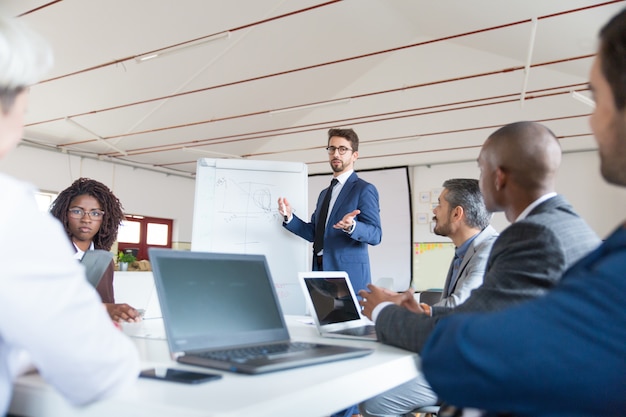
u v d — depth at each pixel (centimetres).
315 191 1123
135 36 674
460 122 963
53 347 70
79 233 255
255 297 133
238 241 306
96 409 82
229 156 1130
